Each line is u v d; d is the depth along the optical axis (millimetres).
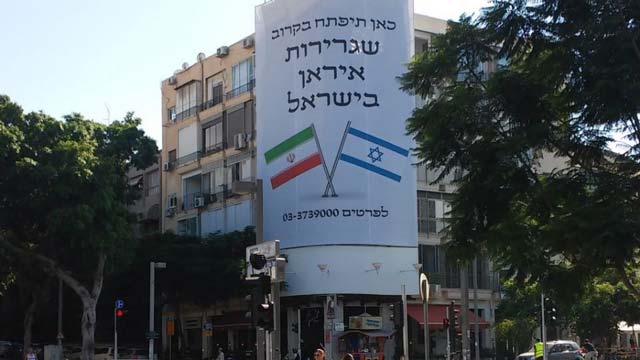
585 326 44031
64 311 58188
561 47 13617
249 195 51000
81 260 43406
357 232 44938
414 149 15336
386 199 45594
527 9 14039
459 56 14914
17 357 56406
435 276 48562
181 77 59562
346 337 44594
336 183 45156
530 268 14500
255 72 49812
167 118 60938
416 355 46906
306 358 46000
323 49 45906
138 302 51000
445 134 14367
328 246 44875
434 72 15180
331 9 46156
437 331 48562
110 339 59844
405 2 47500
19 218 40906
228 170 53562
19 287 52375
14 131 39219
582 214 12695
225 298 48031
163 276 48750
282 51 47125
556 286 14383
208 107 56438
